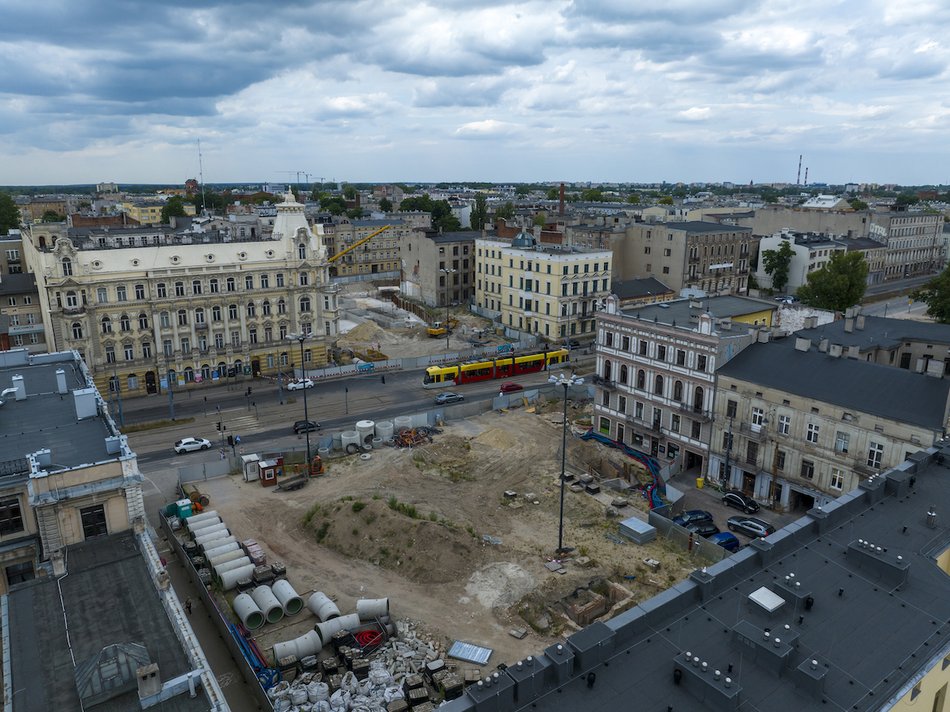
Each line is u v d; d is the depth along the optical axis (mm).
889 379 59344
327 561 54812
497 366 109062
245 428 86562
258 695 38906
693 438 71750
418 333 138125
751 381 65375
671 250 154375
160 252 99062
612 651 25125
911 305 159875
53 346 94625
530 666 23594
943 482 38250
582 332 135250
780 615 26875
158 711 25688
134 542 37875
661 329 72875
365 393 101250
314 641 43312
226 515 62625
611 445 79000
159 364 99062
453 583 51219
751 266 189000
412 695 38812
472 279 165375
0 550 37375
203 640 45094
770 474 64875
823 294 130500
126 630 30859
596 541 58094
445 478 70938
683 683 23531
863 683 23375
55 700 26516
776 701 22688
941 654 24766
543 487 68188
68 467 37531
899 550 31547
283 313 108375
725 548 57156
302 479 69375
